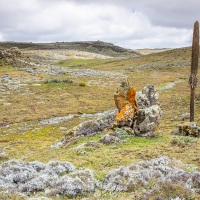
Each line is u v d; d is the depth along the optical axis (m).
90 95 60.03
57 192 11.72
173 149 19.08
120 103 26.36
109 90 66.19
